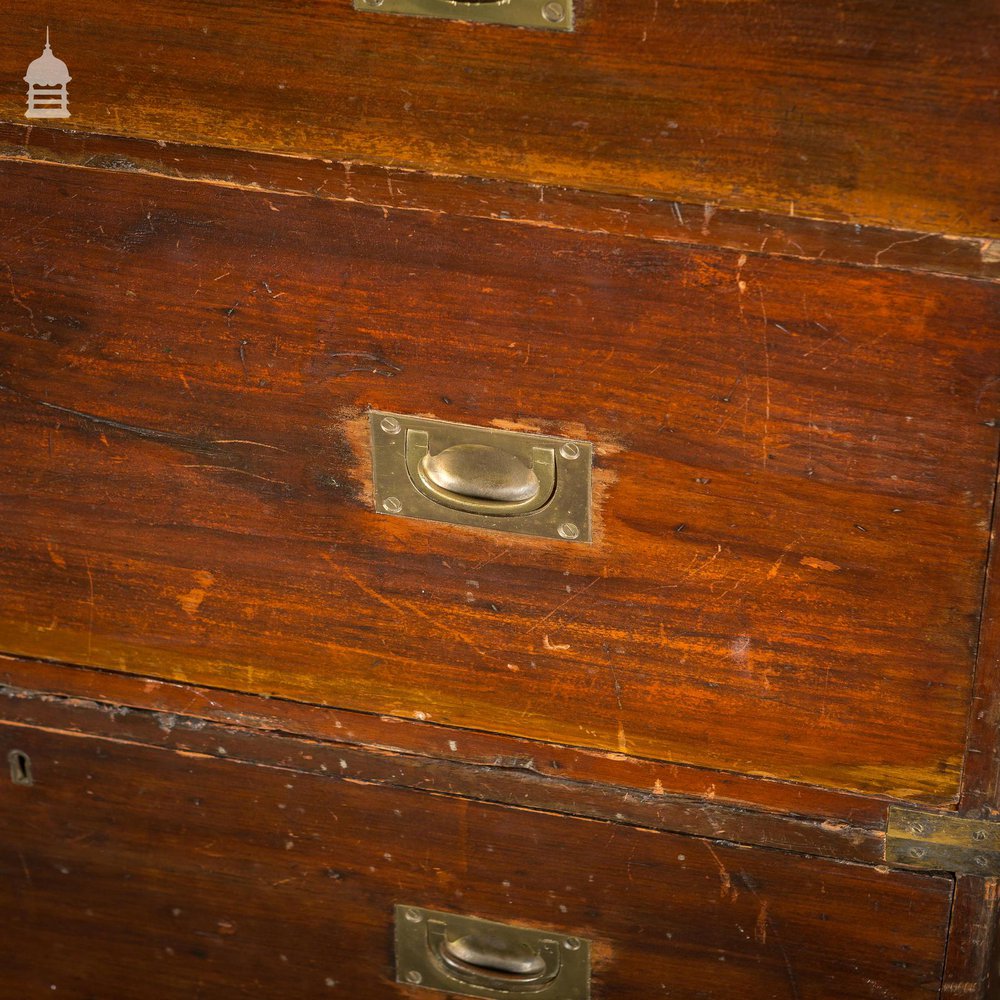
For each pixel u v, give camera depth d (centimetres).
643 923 138
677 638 130
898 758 130
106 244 128
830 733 130
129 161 126
